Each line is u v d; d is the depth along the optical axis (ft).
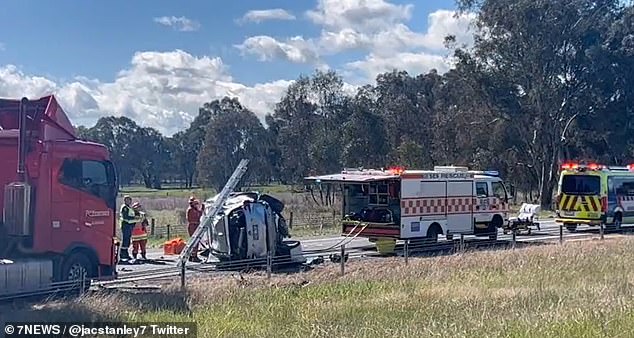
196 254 70.08
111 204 53.21
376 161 242.99
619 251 72.43
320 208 161.48
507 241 92.53
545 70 199.41
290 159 260.01
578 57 198.70
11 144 49.60
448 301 44.50
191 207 82.38
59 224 50.14
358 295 48.52
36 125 49.57
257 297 46.60
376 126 243.40
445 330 34.50
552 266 60.95
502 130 207.51
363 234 84.58
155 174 357.20
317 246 90.07
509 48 199.00
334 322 38.19
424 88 274.98
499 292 48.34
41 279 48.57
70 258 50.88
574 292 46.65
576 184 111.55
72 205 50.83
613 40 201.05
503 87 200.64
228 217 68.33
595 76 199.11
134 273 55.83
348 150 239.50
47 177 49.49
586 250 72.74
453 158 223.10
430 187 86.48
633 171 115.44
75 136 53.01
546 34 195.31
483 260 65.00
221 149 284.41
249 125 284.41
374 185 84.89
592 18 195.72
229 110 286.05
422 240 85.35
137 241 75.15
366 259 74.95
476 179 92.63
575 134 216.13
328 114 252.83
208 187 286.66
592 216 109.91
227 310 41.65
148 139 352.90
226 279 56.59
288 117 259.80
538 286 50.19
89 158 51.96
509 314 38.70
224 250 68.33
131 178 361.92
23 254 48.65
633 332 33.12
